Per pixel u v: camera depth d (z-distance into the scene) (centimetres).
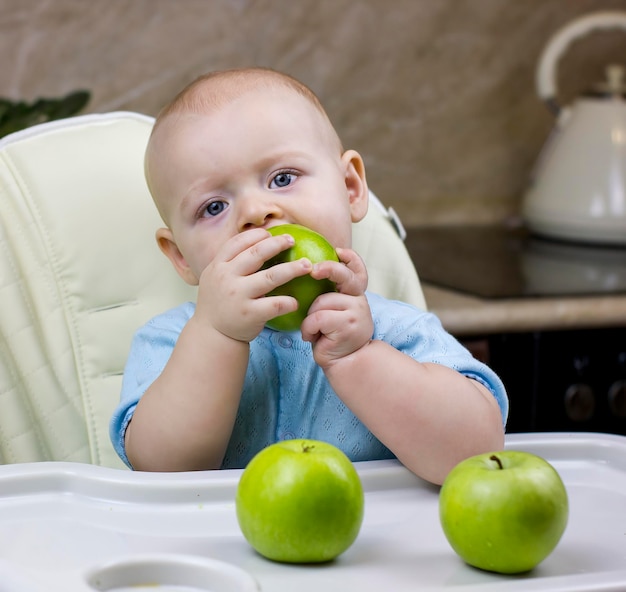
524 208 237
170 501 80
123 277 120
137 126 126
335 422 105
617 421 177
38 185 119
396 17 245
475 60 253
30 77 221
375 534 74
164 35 228
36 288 118
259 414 106
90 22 223
